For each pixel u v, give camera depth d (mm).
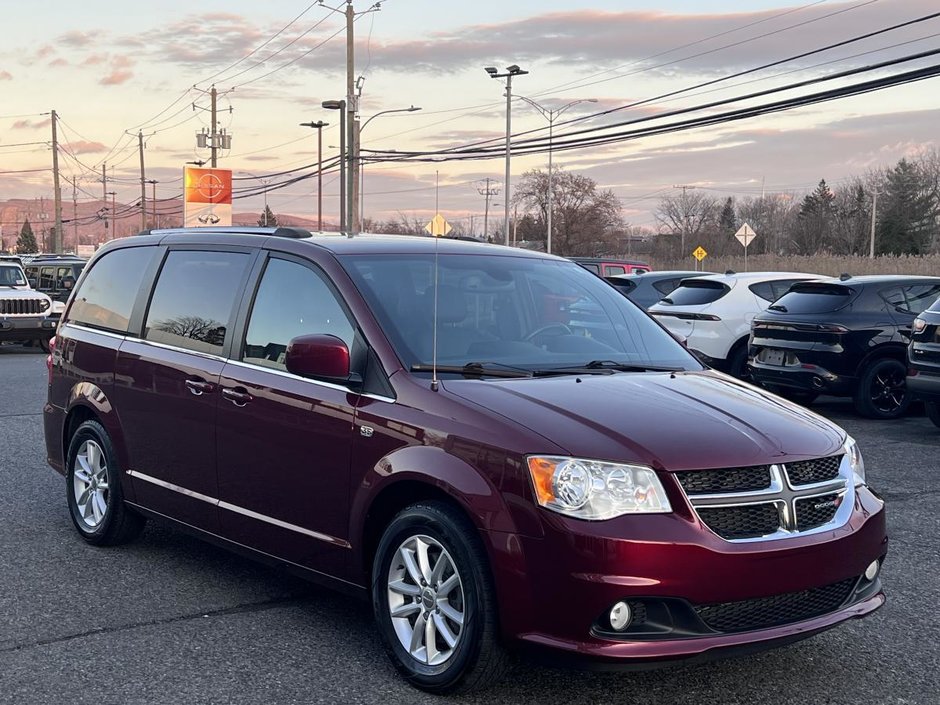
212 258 5539
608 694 4023
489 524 3744
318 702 3934
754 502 3748
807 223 108000
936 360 9820
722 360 13859
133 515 6031
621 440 3766
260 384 4855
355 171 38594
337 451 4418
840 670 4312
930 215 101000
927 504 7355
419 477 4004
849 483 4121
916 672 4297
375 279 4762
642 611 3617
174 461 5441
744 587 3652
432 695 3998
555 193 96500
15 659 4355
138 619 4875
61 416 6484
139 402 5691
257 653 4438
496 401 4047
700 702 3963
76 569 5707
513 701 3943
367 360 4453
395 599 4168
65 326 6625
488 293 4996
